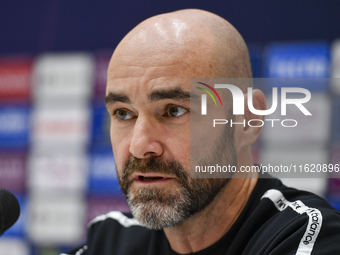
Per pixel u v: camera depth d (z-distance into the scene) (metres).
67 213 5.88
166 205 1.90
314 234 1.76
